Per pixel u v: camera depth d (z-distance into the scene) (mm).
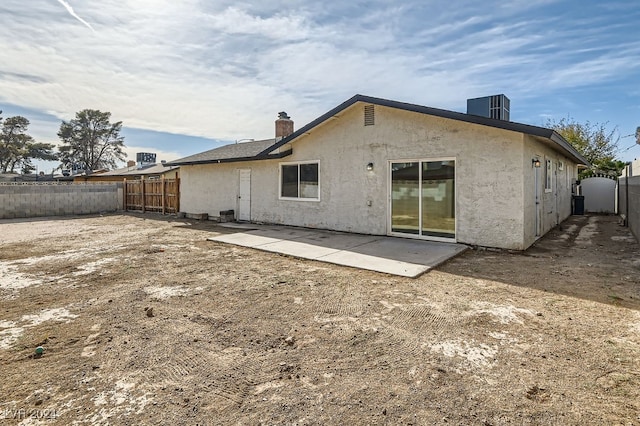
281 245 8773
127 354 3338
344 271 6391
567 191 15664
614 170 25188
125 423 2348
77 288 5438
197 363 3168
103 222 14914
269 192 13266
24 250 8516
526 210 7969
